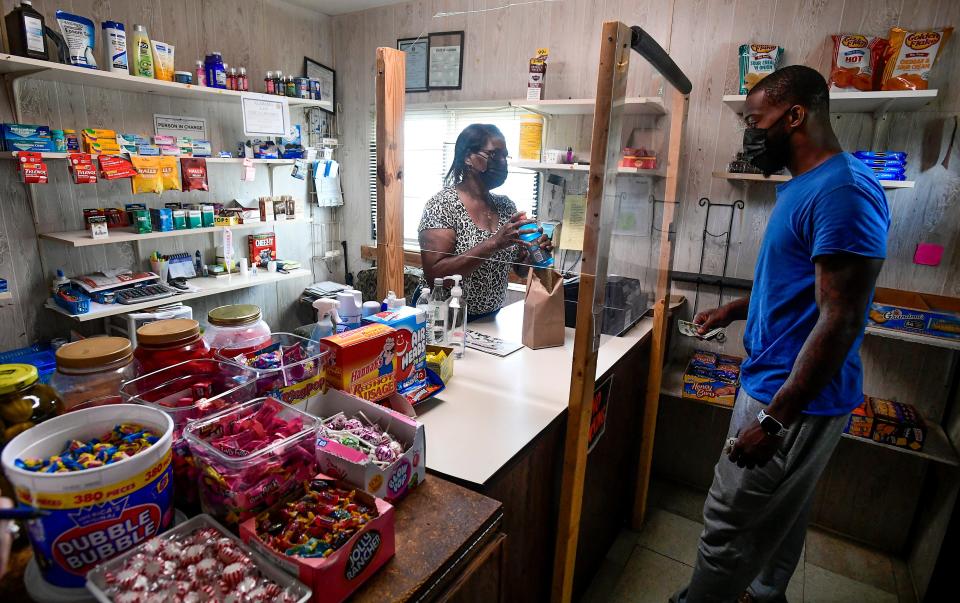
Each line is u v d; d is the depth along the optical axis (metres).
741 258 2.46
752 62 2.15
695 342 2.60
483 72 2.60
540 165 1.35
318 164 3.58
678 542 2.25
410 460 0.90
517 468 1.18
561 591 1.53
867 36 2.06
